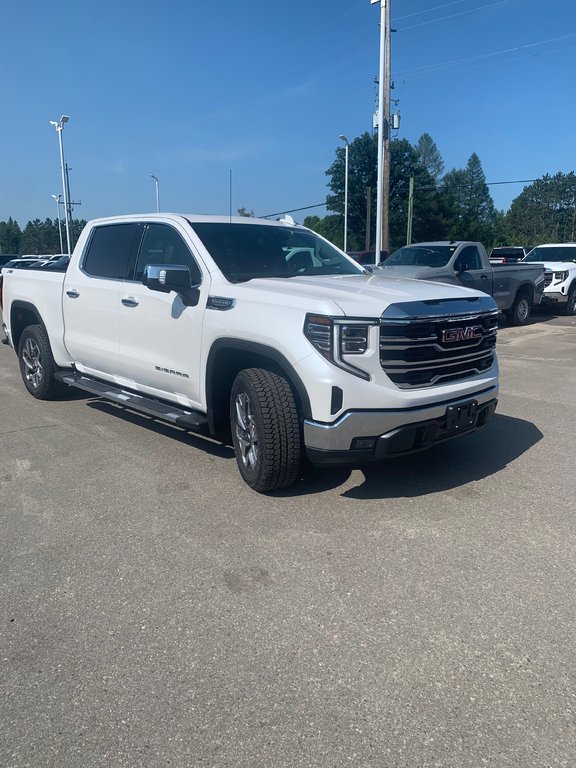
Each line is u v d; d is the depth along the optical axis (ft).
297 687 8.48
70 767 7.22
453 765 7.20
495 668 8.82
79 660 9.05
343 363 12.53
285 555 11.94
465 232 250.37
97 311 19.42
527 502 14.38
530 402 24.02
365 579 11.10
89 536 12.78
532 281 49.70
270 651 9.21
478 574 11.27
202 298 15.42
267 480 13.96
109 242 19.72
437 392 13.29
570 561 11.73
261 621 9.93
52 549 12.28
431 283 15.84
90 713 8.04
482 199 337.31
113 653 9.21
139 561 11.78
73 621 9.98
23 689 8.47
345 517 13.55
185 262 16.58
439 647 9.28
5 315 25.40
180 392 16.67
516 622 9.86
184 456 17.49
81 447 18.35
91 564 11.69
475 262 44.16
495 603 10.38
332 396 12.50
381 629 9.70
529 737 7.61
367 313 12.61
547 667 8.84
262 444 13.60
